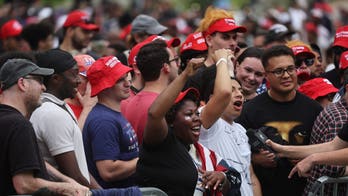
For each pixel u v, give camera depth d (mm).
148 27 31141
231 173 19609
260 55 23953
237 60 24297
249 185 20828
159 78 21375
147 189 18047
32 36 33938
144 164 18594
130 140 20453
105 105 20547
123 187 20453
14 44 36000
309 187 21359
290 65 21922
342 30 27188
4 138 17500
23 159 17391
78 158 19562
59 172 18953
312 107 22297
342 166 20719
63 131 19312
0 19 40125
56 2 82438
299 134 22062
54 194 17031
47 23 34125
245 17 68438
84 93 22375
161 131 18172
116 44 35188
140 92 21484
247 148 20984
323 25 67500
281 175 21734
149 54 21219
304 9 71688
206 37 25094
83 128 20500
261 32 37219
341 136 20500
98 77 20484
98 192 17750
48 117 19312
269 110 22219
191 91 19094
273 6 79250
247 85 23922
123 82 20547
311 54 26172
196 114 19125
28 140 17516
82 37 32906
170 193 18469
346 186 21156
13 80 18047
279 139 21422
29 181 17422
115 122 20266
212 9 25547
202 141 20391
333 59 30219
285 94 22125
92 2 82438
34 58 20359
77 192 17484
